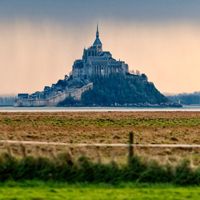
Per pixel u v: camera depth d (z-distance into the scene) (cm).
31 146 9719
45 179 7306
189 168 7381
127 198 6309
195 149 12394
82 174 7331
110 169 7369
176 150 11969
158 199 6309
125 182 7262
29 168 7356
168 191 6769
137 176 7375
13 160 7381
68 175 7331
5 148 7706
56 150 8219
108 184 7175
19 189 6756
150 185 7131
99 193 6588
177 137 19738
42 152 7631
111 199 6253
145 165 7431
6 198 6188
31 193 6512
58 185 7062
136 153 7606
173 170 7381
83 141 17162
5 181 7219
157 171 7388
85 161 7394
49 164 7394
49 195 6419
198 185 7256
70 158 7412
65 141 16850
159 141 17450
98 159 7444
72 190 6756
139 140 17812
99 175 7338
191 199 6306
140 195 6494
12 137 17800
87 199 6231
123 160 7569
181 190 6850
